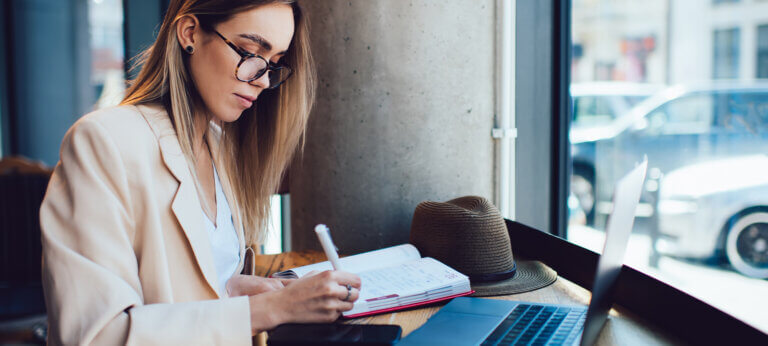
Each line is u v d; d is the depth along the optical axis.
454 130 1.67
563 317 0.96
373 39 1.61
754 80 4.42
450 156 1.67
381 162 1.65
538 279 1.27
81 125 0.89
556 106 1.85
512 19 1.71
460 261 1.25
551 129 1.86
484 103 1.72
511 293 1.16
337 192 1.70
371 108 1.64
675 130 4.08
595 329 0.81
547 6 1.81
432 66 1.63
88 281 0.79
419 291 1.07
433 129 1.65
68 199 0.83
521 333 0.88
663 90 4.29
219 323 0.84
